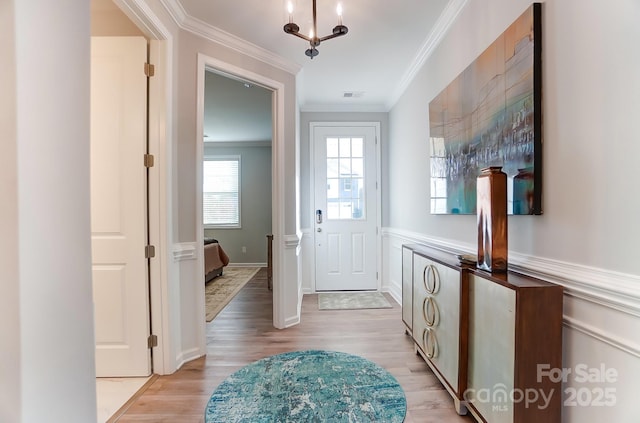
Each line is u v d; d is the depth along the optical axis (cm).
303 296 434
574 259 127
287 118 325
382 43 282
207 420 110
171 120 232
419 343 239
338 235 460
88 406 100
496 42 178
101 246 222
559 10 134
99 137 222
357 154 460
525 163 152
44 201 85
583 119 123
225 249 708
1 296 77
